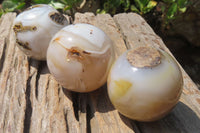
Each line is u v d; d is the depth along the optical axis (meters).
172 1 0.42
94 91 0.26
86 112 0.25
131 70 0.20
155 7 0.49
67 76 0.23
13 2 0.48
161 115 0.21
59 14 0.29
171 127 0.23
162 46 0.32
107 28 0.36
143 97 0.20
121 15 0.40
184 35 0.54
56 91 0.26
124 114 0.22
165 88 0.19
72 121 0.24
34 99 0.26
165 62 0.20
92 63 0.22
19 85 0.27
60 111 0.24
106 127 0.23
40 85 0.28
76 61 0.22
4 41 0.34
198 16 0.51
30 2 0.49
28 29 0.27
